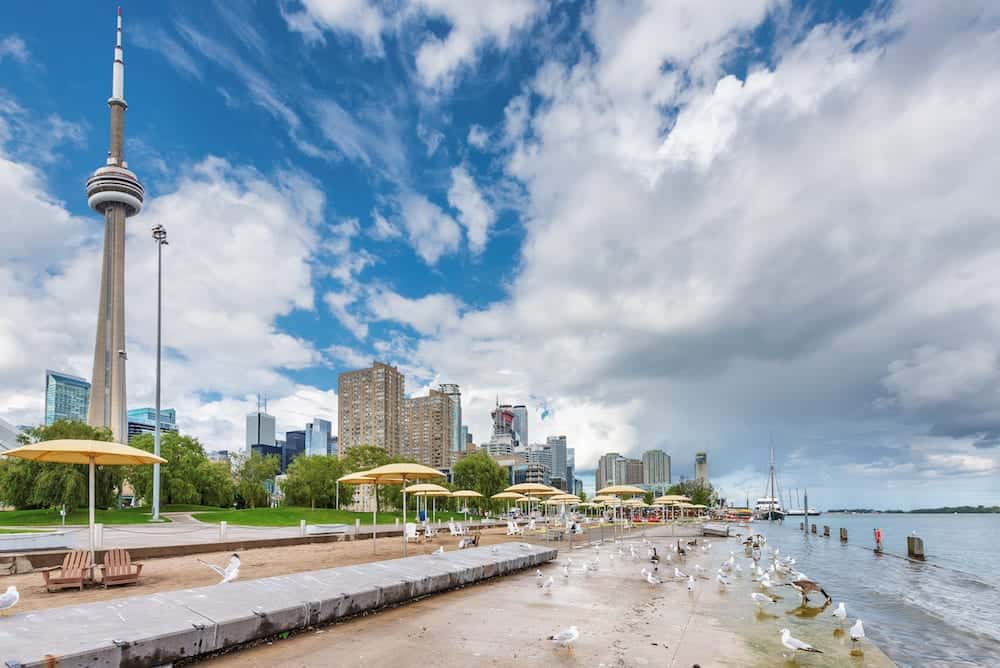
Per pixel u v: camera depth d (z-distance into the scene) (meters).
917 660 12.46
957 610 20.28
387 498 92.00
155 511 50.03
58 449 14.88
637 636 10.32
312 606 9.98
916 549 41.78
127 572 14.62
